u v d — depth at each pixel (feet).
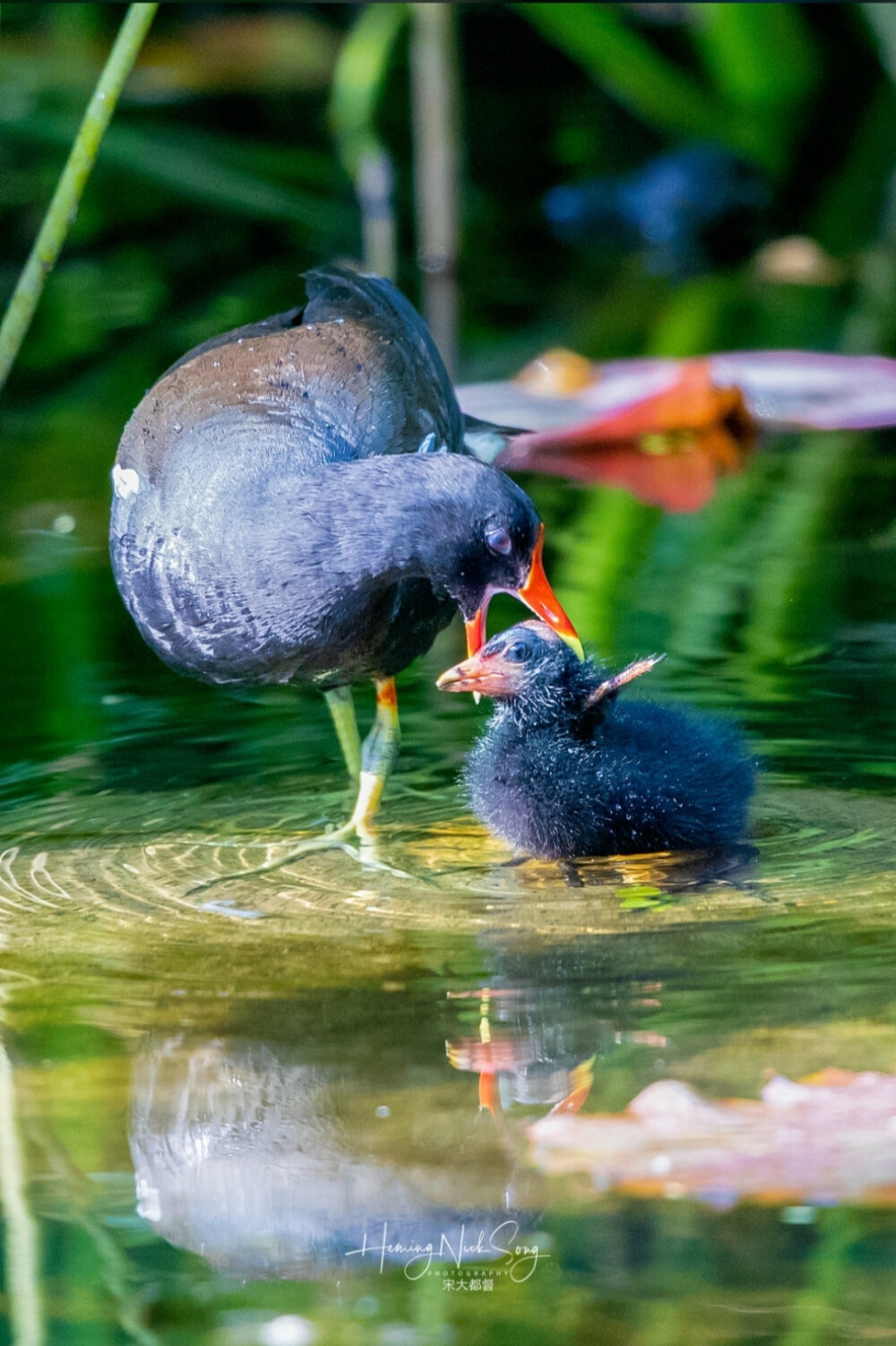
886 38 78.33
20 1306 18.04
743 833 31.07
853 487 53.31
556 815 30.14
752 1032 22.88
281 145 94.12
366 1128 20.92
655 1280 18.10
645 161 97.19
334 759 35.60
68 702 38.40
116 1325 17.84
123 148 84.12
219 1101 21.62
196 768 34.96
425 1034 23.25
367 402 33.60
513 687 31.91
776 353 67.00
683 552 47.39
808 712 36.47
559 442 58.49
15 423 61.21
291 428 32.30
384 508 30.81
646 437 59.11
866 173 91.76
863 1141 20.12
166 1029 23.63
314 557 30.68
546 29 85.10
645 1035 22.95
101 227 87.51
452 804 33.63
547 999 24.11
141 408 34.12
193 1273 18.65
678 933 26.63
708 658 39.50
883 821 31.42
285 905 28.12
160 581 31.99
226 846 30.96
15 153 91.45
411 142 94.17
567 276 83.30
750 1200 19.12
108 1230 19.29
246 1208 19.54
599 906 27.94
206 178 84.28
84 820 32.17
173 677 40.16
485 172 96.94
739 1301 17.60
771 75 87.20
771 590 44.21
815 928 26.63
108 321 73.05
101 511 51.85
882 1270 18.07
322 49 99.60
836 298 77.71
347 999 24.39
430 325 73.36
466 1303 17.99
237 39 99.50
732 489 53.57
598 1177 19.79
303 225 87.81
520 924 27.14
